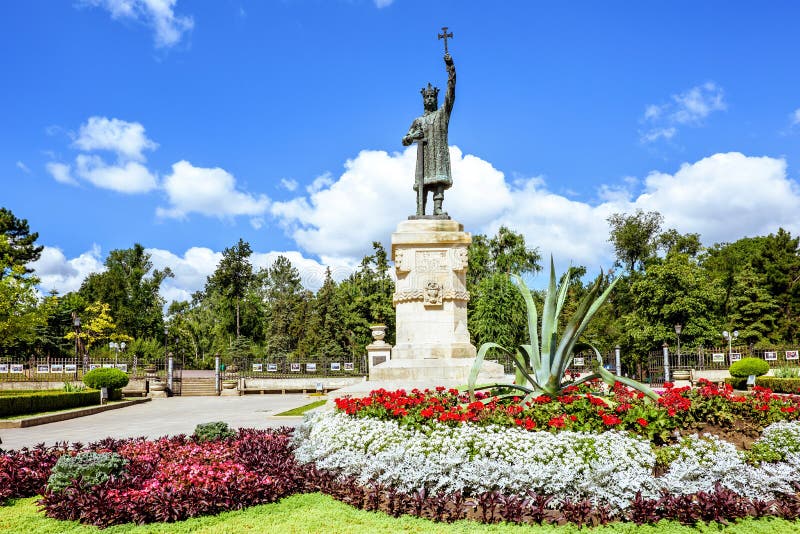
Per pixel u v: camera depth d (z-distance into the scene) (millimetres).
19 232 48188
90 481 7496
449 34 16141
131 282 65188
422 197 15953
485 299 40156
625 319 44969
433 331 14992
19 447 13836
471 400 8500
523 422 7699
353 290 52188
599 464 6520
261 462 8547
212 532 6391
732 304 45125
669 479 6574
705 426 8055
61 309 52719
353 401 9500
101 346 55312
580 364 32906
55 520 6953
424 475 6965
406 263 15211
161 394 34000
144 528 6609
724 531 6074
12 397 21156
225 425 10836
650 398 8883
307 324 56875
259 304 68062
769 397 8789
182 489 7152
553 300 9414
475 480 6715
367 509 7012
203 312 70500
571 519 6211
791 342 43219
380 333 28531
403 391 9586
